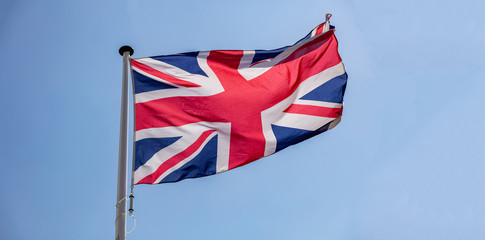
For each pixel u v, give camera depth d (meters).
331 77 11.18
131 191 9.42
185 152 9.98
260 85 10.76
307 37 11.30
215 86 10.50
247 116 10.48
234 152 10.29
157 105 10.08
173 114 10.10
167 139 9.95
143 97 10.06
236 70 10.85
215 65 10.75
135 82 10.13
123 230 8.88
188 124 10.12
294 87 10.94
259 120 10.52
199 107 10.29
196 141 10.09
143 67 10.24
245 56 10.95
